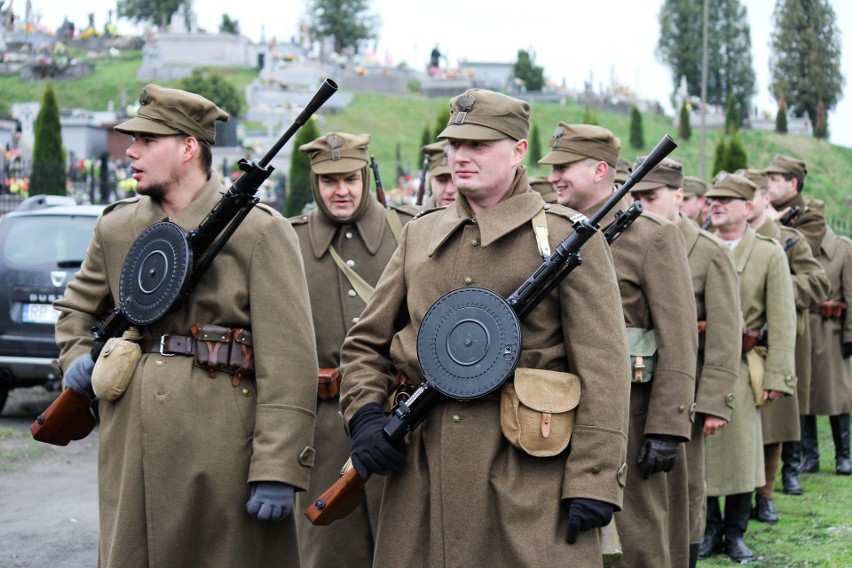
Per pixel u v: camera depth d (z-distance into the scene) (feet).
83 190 100.94
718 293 18.66
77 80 200.23
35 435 13.74
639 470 15.84
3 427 33.42
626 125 194.70
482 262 12.28
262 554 13.12
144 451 12.76
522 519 11.64
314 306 18.61
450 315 11.98
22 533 22.33
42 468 28.43
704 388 18.30
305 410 13.04
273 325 13.05
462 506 11.78
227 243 13.12
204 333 12.99
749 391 21.84
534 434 11.66
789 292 22.27
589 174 16.98
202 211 13.37
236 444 12.96
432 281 12.43
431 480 11.95
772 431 24.70
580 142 16.98
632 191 19.20
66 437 13.91
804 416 31.91
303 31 223.92
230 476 12.87
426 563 11.96
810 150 194.59
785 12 224.53
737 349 18.51
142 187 13.35
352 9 235.81
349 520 17.42
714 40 241.55
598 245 12.18
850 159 196.03
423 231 12.82
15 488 26.16
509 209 12.30
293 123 12.71
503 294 12.17
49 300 32.91
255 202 12.92
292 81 188.34
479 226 12.29
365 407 12.36
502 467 11.84
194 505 12.80
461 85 209.67
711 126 202.80
